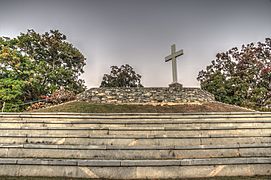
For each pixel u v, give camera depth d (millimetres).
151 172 4340
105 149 5043
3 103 20672
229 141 5691
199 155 4996
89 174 4336
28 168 4402
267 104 24719
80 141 5758
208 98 18922
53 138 5809
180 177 4305
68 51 29562
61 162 4406
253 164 4426
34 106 19391
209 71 31125
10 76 21984
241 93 26141
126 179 4285
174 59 19281
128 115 10266
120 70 40875
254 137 5793
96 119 9414
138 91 18531
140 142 5672
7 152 5082
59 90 22859
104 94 18406
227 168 4379
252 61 27609
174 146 5059
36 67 23938
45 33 28734
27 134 6129
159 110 15914
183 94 18484
